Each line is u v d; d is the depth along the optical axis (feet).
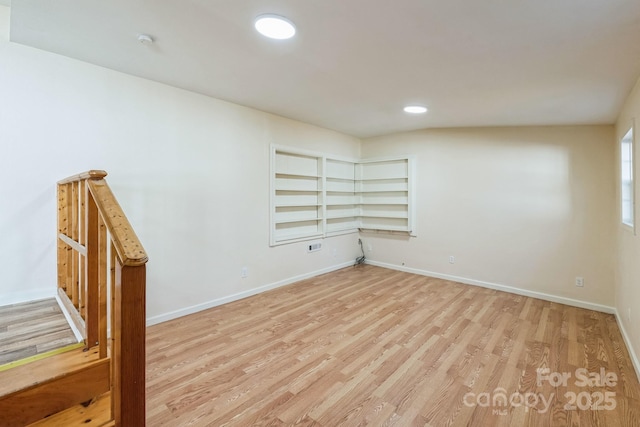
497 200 13.61
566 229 12.02
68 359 4.09
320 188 15.87
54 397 3.73
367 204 18.10
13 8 5.56
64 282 7.26
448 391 6.51
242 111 11.91
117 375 3.41
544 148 12.44
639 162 7.22
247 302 11.78
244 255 12.24
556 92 8.32
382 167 17.39
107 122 8.54
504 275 13.46
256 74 8.51
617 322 10.16
